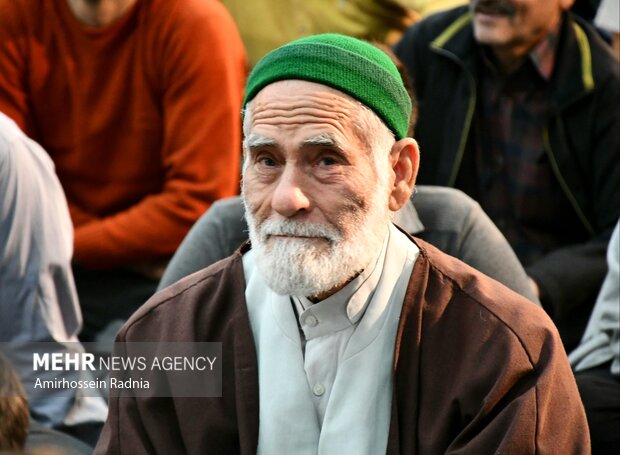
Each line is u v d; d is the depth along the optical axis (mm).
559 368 6219
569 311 10516
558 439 6098
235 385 6418
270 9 12758
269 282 6035
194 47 10727
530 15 10672
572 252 10547
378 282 6375
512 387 6117
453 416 6133
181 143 10734
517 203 10859
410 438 6133
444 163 11023
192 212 10625
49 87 10891
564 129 10812
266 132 6008
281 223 6004
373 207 6109
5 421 7105
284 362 6371
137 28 10797
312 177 6008
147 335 6668
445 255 6680
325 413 6281
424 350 6250
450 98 11109
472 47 11086
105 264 10594
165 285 8234
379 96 6137
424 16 12797
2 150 8859
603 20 11453
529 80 10922
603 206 10742
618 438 9141
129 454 6543
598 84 10773
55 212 9039
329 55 6070
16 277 8820
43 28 10859
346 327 6332
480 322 6258
